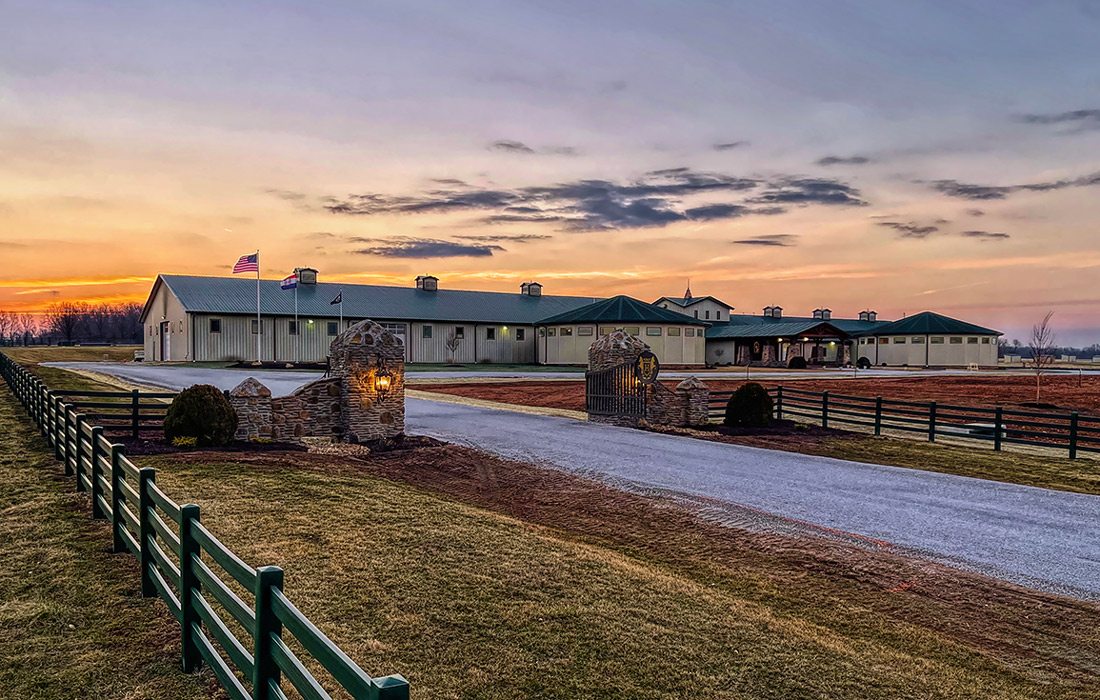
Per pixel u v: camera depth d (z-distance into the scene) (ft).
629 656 17.49
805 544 29.76
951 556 28.25
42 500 28.17
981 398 103.55
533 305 210.38
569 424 66.54
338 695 15.21
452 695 15.08
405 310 179.73
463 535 27.02
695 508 35.40
